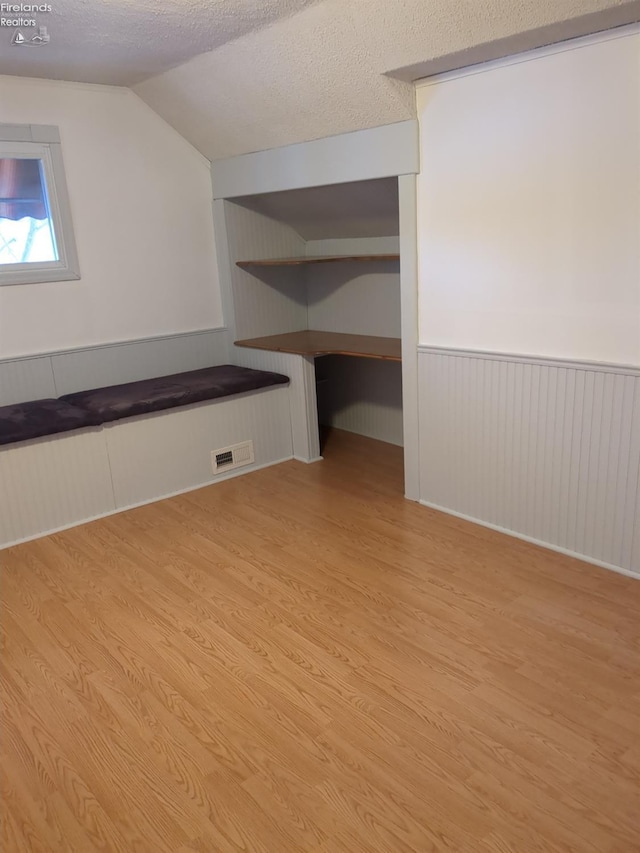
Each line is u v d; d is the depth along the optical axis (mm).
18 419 2996
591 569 2545
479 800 1558
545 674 1973
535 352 2590
